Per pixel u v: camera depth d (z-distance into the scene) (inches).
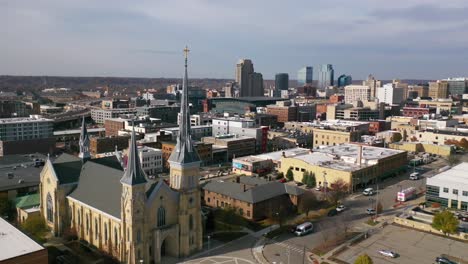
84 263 3870.6
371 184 7047.2
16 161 6914.4
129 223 3732.8
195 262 3954.2
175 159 4094.5
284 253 4141.2
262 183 5654.5
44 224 4766.2
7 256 2957.7
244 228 4845.0
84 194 4451.3
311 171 6968.5
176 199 4084.6
